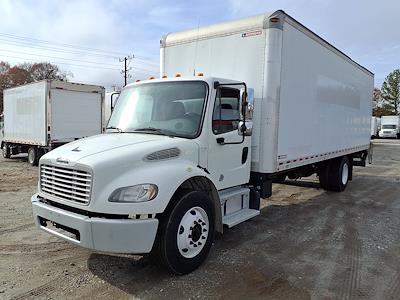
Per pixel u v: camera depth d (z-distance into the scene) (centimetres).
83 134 1639
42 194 467
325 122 873
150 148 442
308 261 519
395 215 794
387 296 418
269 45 607
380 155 2469
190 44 703
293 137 704
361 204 903
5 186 1062
